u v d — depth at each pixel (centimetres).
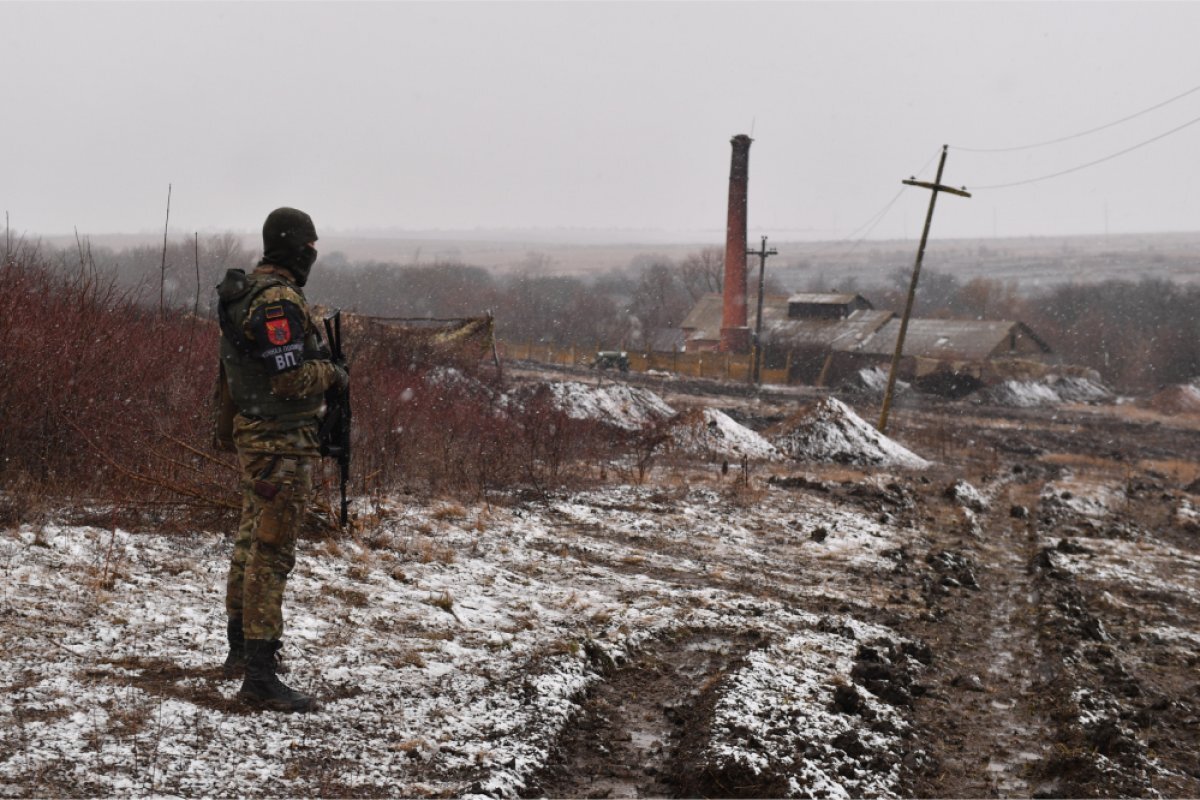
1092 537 1443
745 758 466
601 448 1739
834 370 6250
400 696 492
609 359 5812
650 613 731
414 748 434
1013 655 771
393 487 1047
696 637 700
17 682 423
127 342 845
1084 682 668
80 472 752
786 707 551
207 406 844
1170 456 3425
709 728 511
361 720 456
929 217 2914
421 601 663
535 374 4406
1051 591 993
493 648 593
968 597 975
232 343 450
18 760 362
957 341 6172
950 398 5691
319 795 382
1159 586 1099
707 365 6091
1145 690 702
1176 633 885
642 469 1507
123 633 501
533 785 433
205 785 372
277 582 454
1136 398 6284
